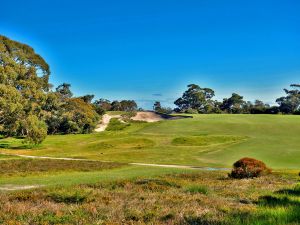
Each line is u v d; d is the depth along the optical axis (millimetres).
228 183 23359
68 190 17547
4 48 79250
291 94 181250
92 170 43469
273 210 10242
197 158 62969
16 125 78875
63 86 158375
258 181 24812
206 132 100250
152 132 106250
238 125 107250
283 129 99875
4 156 64875
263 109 184500
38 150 81500
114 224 9953
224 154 65625
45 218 11086
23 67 83000
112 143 85750
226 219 9836
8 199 15758
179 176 29562
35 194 17094
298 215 9398
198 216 10727
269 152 64750
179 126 112062
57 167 45781
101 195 15953
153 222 10156
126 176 30609
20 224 10305
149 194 16500
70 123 124438
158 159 62500
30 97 82188
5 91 70500
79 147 84812
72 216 11195
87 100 179625
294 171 39031
